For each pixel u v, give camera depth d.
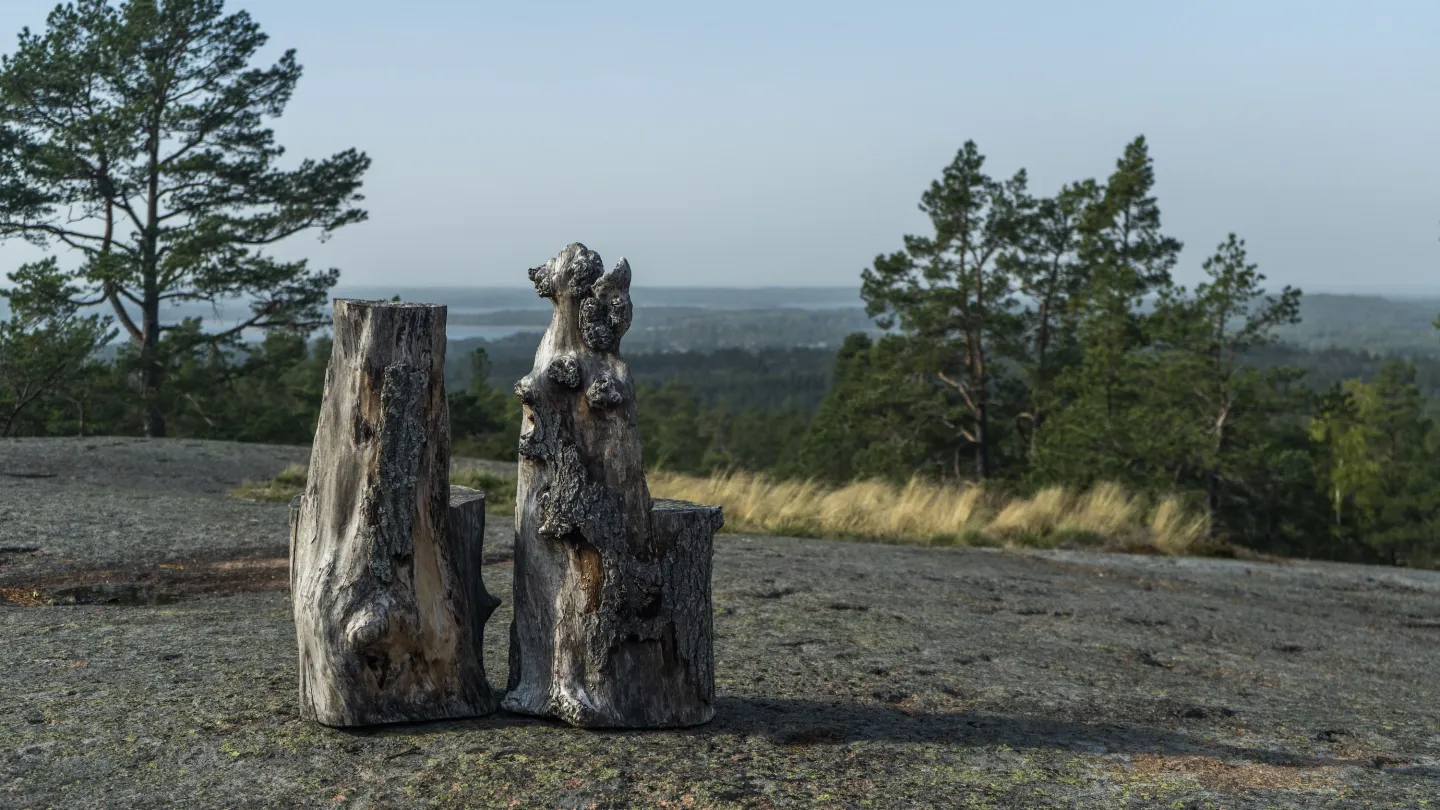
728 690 4.50
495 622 5.78
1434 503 36.59
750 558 8.54
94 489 10.81
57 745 3.47
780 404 172.62
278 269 27.81
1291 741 4.33
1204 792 3.50
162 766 3.32
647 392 105.62
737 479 13.83
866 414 38.62
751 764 3.49
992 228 35.12
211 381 28.20
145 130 26.50
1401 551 37.66
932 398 37.12
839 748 3.73
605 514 3.74
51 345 24.84
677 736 3.74
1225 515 30.06
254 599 6.28
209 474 13.96
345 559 3.63
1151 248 38.00
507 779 3.26
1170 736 4.27
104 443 15.75
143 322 27.38
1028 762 3.71
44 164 25.48
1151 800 3.39
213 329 28.30
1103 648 6.16
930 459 39.22
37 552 7.34
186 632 5.12
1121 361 29.47
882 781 3.41
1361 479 36.22
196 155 26.89
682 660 3.85
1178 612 7.78
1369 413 41.25
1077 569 10.16
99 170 26.38
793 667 4.98
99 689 4.06
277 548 7.97
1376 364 154.62
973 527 12.55
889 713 4.30
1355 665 6.43
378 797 3.12
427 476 3.70
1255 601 8.98
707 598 3.92
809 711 4.23
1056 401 33.00
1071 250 37.53
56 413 26.06
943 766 3.60
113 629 5.16
